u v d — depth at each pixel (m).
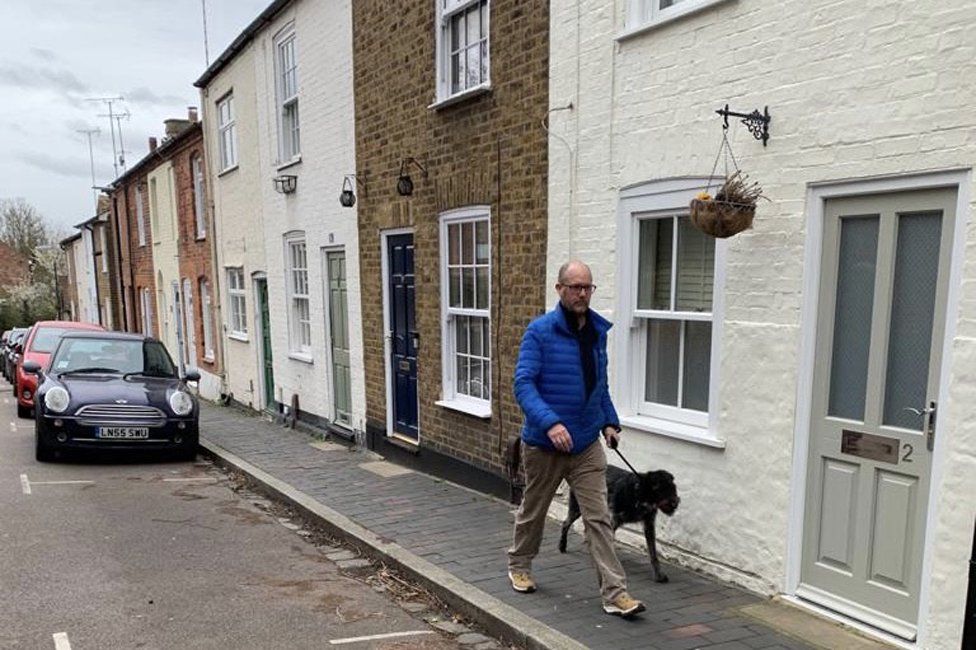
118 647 4.17
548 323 4.24
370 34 8.79
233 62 13.51
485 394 7.37
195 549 6.01
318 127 10.35
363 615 4.67
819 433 4.18
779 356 4.32
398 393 8.93
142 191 22.62
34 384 13.91
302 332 12.03
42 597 4.91
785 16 4.20
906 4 3.62
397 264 8.70
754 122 4.32
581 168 5.78
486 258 7.14
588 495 4.32
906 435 3.74
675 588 4.66
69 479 8.52
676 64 4.92
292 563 5.70
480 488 7.30
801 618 4.16
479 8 7.02
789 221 4.24
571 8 5.76
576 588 4.71
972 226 3.40
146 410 9.30
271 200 12.34
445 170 7.51
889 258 3.80
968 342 3.42
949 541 3.51
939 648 3.57
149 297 22.94
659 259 5.38
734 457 4.65
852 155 3.90
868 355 3.93
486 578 4.94
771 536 4.43
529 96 6.27
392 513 6.63
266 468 8.69
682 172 4.92
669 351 5.38
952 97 3.46
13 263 60.09
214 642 4.25
